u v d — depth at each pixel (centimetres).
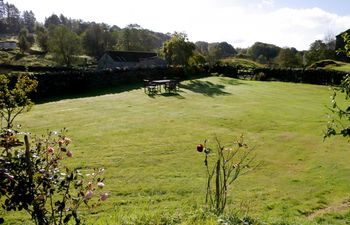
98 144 1460
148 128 1788
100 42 10019
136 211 810
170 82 3133
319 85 4059
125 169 1166
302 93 3347
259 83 4094
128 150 1388
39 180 457
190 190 999
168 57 4581
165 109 2330
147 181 1064
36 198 454
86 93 3003
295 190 1049
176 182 1061
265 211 887
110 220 645
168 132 1720
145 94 2952
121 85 3503
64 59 7412
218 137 1656
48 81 2845
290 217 843
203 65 4788
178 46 4472
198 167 1214
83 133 1639
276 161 1335
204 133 1727
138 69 3775
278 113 2294
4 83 1124
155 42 11969
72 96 2841
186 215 626
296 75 4378
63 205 483
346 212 899
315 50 7506
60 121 1888
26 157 449
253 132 1794
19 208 441
